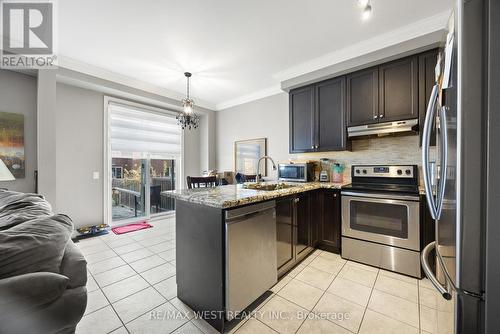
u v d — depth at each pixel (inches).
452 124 31.5
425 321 59.3
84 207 133.9
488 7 26.5
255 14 80.3
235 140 183.3
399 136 107.2
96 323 59.2
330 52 106.7
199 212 62.5
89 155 135.5
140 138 162.2
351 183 111.5
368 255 91.8
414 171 97.5
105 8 76.7
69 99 127.6
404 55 92.7
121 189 155.1
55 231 37.6
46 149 106.3
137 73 130.6
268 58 112.6
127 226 150.3
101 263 94.9
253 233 63.0
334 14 80.3
